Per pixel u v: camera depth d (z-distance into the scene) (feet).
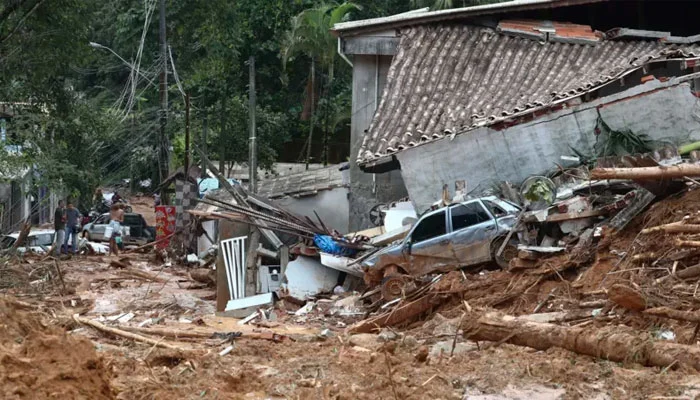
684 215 51.60
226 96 151.64
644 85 71.61
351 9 139.95
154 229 133.39
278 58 150.00
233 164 151.53
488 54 85.10
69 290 71.77
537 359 39.60
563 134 72.18
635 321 43.93
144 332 50.08
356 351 44.55
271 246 74.13
